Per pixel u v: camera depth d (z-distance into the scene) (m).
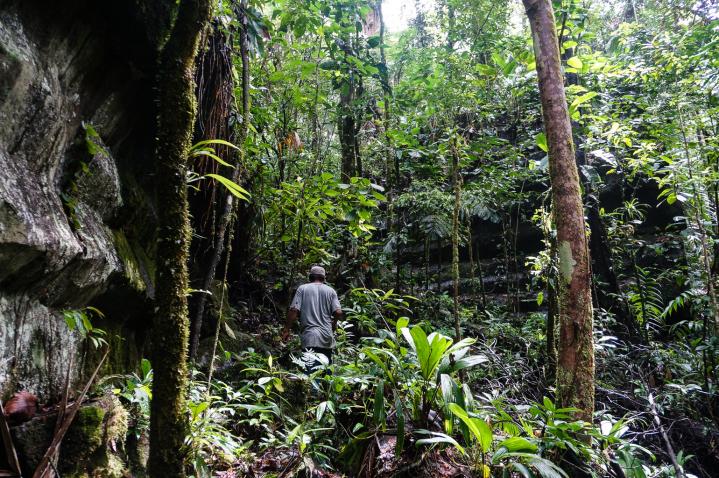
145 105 2.90
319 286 4.75
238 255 5.39
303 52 6.16
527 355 5.09
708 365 4.43
